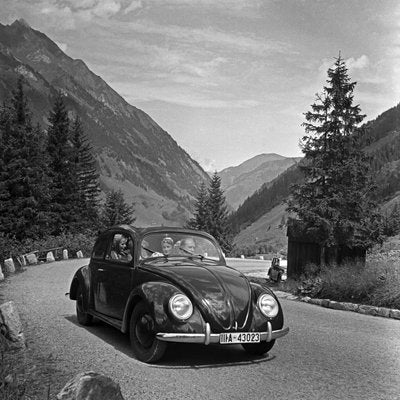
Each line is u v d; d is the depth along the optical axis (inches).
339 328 380.5
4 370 187.8
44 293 521.0
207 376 225.3
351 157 813.2
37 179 1721.2
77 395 145.8
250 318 245.8
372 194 802.8
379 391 212.1
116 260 294.8
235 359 259.4
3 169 1656.0
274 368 244.2
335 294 550.0
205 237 308.3
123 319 260.7
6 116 1754.4
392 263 586.6
